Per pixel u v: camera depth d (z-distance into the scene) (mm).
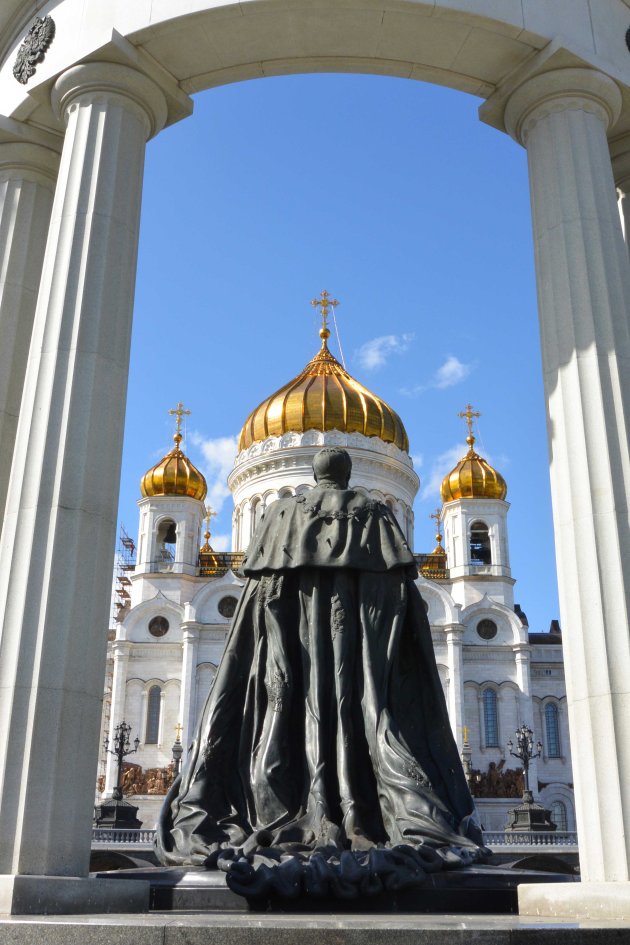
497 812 61781
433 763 9586
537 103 12500
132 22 12328
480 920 6445
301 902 7676
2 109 13562
